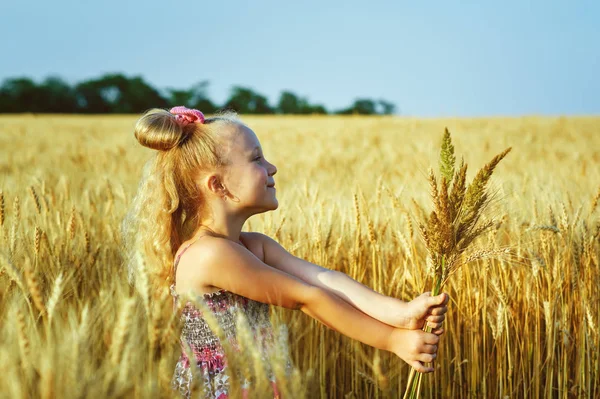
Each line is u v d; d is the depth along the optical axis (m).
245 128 2.03
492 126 24.44
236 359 1.36
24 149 14.16
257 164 2.00
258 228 3.33
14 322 1.27
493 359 2.92
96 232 3.42
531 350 2.97
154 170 2.04
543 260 2.75
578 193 4.68
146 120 2.01
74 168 7.47
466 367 3.03
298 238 3.27
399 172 6.93
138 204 2.08
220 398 1.79
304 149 14.31
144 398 1.17
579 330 2.89
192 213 2.01
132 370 1.17
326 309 1.81
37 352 1.20
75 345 1.14
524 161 9.41
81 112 74.62
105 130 24.81
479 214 1.70
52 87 73.62
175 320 1.37
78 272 2.49
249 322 1.90
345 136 19.39
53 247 2.59
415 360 1.76
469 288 2.91
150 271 1.96
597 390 2.84
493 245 2.76
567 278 2.97
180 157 1.98
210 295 1.85
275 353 1.33
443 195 1.63
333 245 3.28
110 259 2.84
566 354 2.80
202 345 1.84
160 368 1.24
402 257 3.21
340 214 3.47
